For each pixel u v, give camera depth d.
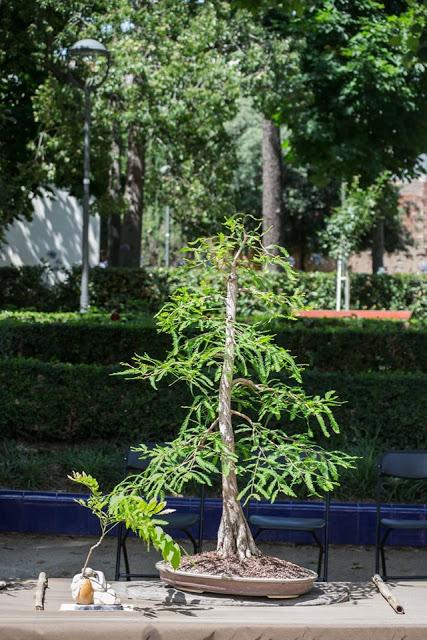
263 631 3.87
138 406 9.53
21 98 24.17
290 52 20.84
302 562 7.72
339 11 21.31
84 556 7.65
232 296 5.29
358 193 25.98
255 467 5.07
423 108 21.17
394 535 8.31
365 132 21.41
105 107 21.98
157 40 20.92
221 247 5.26
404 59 11.07
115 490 4.89
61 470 8.98
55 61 22.28
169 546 4.51
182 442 5.09
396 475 7.02
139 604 4.52
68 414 9.59
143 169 24.41
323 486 5.11
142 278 20.45
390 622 4.05
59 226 30.36
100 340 10.66
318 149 21.73
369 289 24.42
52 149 23.06
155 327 10.60
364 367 10.97
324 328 11.09
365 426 9.46
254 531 8.23
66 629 3.78
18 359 9.77
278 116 21.61
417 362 10.97
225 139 25.44
